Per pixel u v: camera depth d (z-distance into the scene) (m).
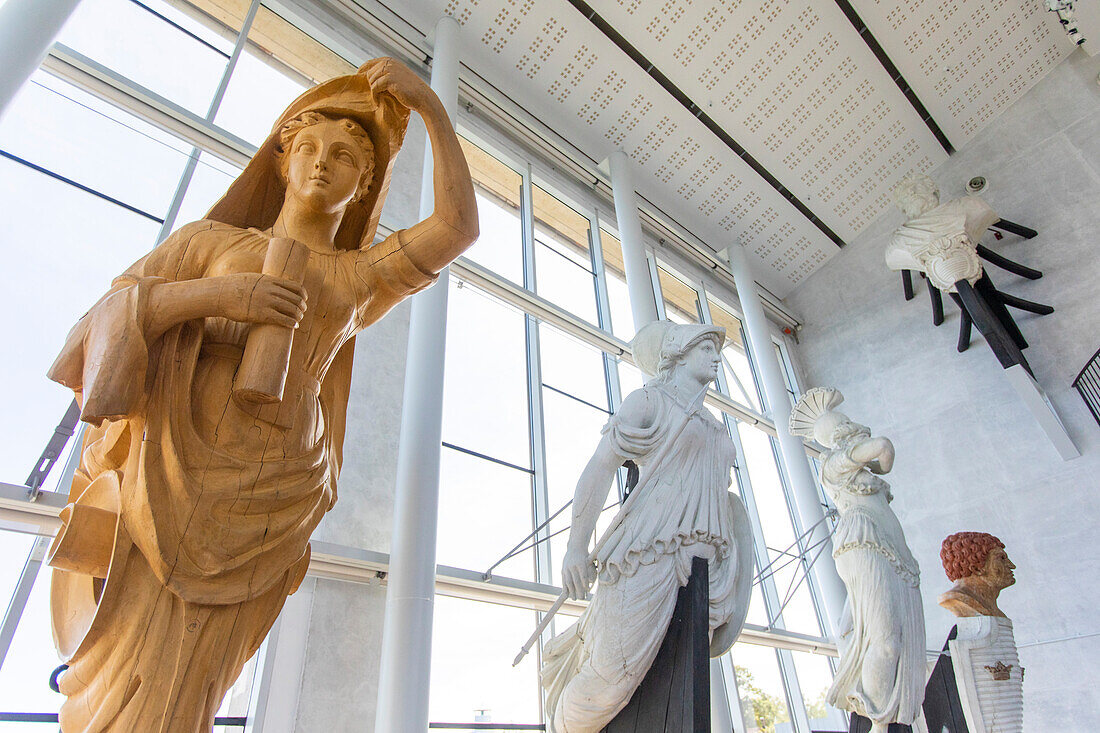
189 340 1.34
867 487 3.56
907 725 2.99
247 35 6.17
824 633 8.87
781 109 9.70
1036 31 9.55
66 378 1.31
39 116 4.54
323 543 4.37
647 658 1.92
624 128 9.33
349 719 4.11
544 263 8.40
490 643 5.47
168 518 1.21
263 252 1.54
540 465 6.68
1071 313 8.77
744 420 9.28
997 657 3.04
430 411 4.99
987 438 9.06
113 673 1.17
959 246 8.75
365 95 1.81
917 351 10.12
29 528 3.50
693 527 2.07
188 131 5.20
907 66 9.59
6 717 3.14
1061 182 9.36
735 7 8.65
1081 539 7.95
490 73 8.40
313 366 1.50
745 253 10.77
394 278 1.70
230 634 1.26
